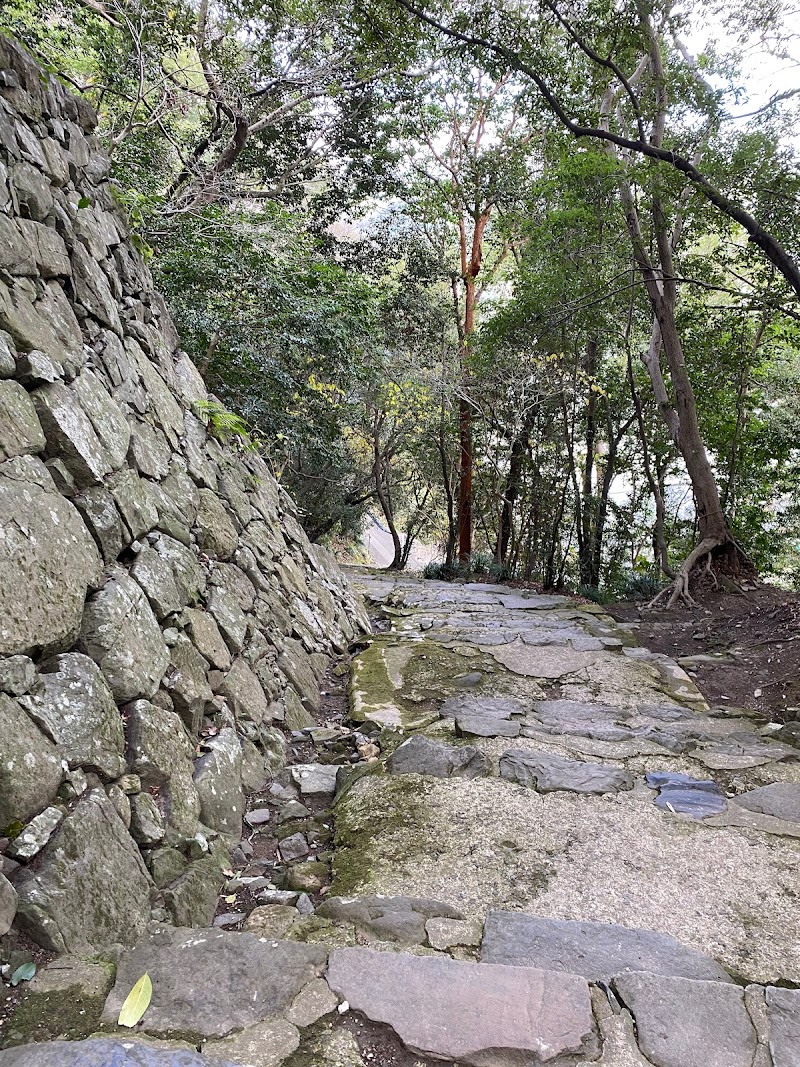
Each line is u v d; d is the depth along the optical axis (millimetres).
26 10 7449
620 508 13102
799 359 13094
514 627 7445
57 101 3842
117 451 3275
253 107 10375
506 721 4598
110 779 2369
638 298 10438
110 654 2594
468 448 14992
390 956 2070
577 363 11312
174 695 3020
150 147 8516
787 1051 1818
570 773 3791
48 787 2043
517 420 12555
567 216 9250
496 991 1953
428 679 5484
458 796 3475
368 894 2678
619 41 7477
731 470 11570
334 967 2010
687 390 9391
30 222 3074
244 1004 1849
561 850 3027
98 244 3969
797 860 3004
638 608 9102
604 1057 1764
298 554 6477
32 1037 1619
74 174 3906
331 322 9062
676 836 3174
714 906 2658
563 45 9008
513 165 14797
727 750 4254
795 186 6770
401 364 13859
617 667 5965
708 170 6879
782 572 14172
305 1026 1794
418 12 7078
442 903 2584
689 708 5113
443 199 15844
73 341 3195
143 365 4188
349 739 4316
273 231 8750
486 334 12297
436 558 21188
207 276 7961
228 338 8297
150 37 7855
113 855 2188
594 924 2477
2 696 1997
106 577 2826
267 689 4254
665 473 13172
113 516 2998
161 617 3148
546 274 10172
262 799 3469
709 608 8648
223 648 3768
